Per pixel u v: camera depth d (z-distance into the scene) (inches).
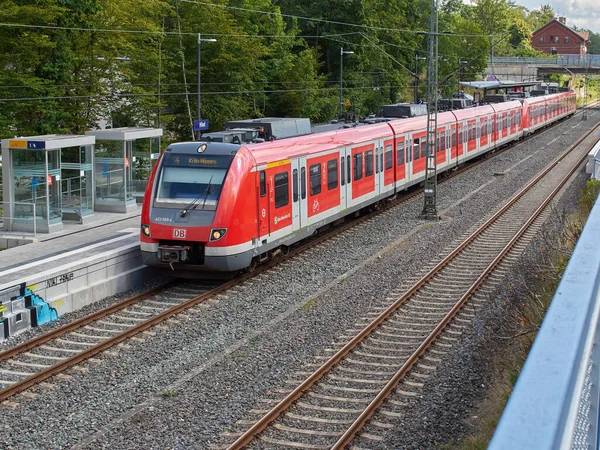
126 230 882.1
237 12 2121.1
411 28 3112.7
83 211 938.1
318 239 876.6
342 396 423.5
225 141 736.3
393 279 700.7
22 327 550.9
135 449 355.9
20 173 868.0
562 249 789.9
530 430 75.8
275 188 729.0
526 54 4972.9
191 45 1763.0
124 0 1393.9
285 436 369.4
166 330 546.6
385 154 1083.9
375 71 2711.6
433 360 480.1
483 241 874.1
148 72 1528.1
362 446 359.3
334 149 886.4
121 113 1453.0
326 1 2581.2
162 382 445.1
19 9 1134.4
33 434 374.0
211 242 646.5
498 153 1872.5
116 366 471.8
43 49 1209.4
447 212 1084.5
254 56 1854.1
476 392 424.5
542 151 1872.5
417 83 2915.8
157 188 673.6
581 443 91.3
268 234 714.2
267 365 473.7
